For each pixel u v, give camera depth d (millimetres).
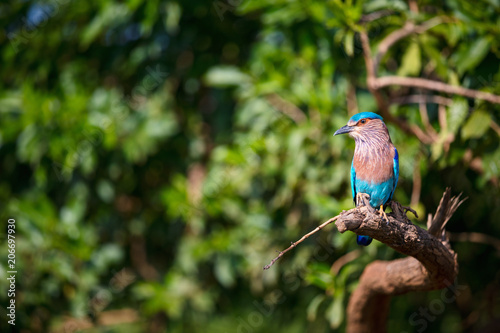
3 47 12336
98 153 11688
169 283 11844
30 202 11266
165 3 11156
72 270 11414
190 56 12516
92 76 12406
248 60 12094
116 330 13336
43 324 11727
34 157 11320
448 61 10109
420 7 10133
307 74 10914
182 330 13688
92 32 10930
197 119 12570
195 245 11633
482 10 9250
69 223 11398
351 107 10812
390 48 10703
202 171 13414
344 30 9281
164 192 11234
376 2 9312
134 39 11930
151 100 11961
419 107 10406
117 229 12914
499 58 9195
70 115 11188
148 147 11539
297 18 10664
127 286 12758
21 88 12070
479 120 8844
